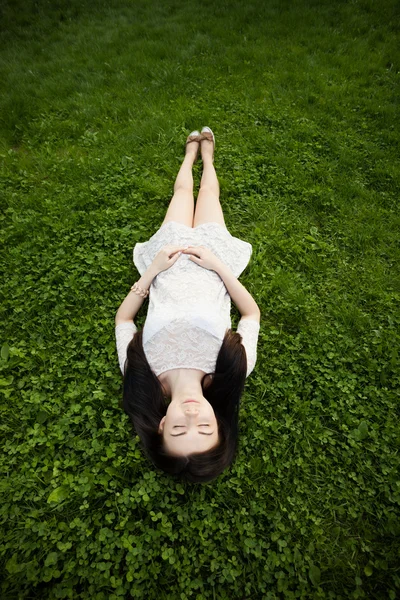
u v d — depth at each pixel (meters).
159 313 2.54
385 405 3.18
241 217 4.20
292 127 5.10
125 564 2.54
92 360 3.23
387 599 2.48
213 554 2.56
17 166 4.48
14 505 2.63
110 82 5.57
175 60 5.90
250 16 6.76
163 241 3.10
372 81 5.86
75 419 2.93
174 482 2.77
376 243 4.17
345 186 4.52
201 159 4.59
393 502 2.79
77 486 2.70
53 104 5.21
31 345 3.29
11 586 2.39
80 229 3.98
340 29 6.65
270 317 3.60
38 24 6.69
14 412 2.97
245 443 2.96
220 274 2.85
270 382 3.24
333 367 3.33
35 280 3.65
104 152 4.66
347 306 3.69
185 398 2.20
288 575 2.54
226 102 5.32
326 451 3.01
